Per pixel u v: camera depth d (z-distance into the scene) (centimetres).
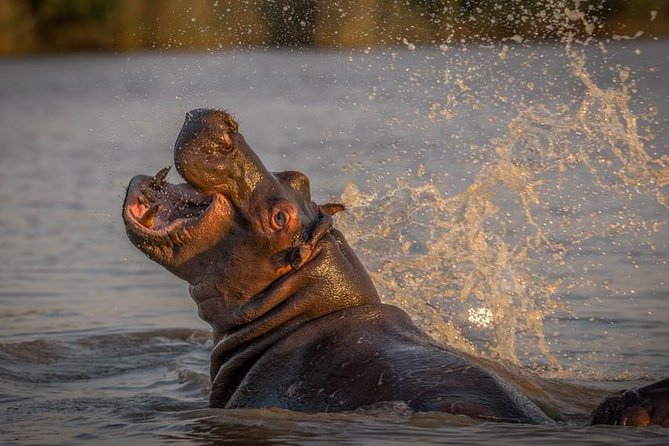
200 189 1733
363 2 3184
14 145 6644
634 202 3497
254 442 1468
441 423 1479
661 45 7138
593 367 2153
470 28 3183
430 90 4781
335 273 1750
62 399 1952
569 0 2775
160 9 5706
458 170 4022
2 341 2497
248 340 1762
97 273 3291
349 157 4775
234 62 10125
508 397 1540
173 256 1777
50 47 13750
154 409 1842
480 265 2459
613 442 1384
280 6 3070
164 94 8681
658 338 2362
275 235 1731
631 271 2878
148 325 2673
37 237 3838
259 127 6400
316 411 1619
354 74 9031
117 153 5966
